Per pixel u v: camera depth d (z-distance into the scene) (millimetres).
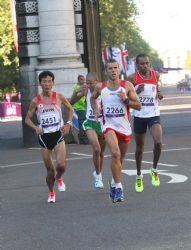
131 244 8758
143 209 11109
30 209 11781
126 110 11930
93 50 26953
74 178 15406
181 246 8516
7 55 64875
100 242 8977
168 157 18812
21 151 24062
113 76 11836
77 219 10625
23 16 25797
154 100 12883
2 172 17672
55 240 9258
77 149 23141
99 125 13664
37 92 25750
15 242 9281
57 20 25531
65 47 25641
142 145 12906
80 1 26281
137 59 12914
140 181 12945
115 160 11602
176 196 12188
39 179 15758
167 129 31297
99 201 12156
